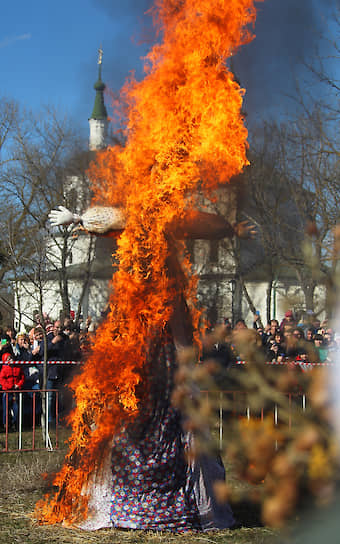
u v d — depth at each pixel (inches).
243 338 44.3
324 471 35.7
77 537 155.3
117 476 162.4
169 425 159.6
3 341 358.0
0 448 287.0
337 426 37.0
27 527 163.3
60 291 708.7
